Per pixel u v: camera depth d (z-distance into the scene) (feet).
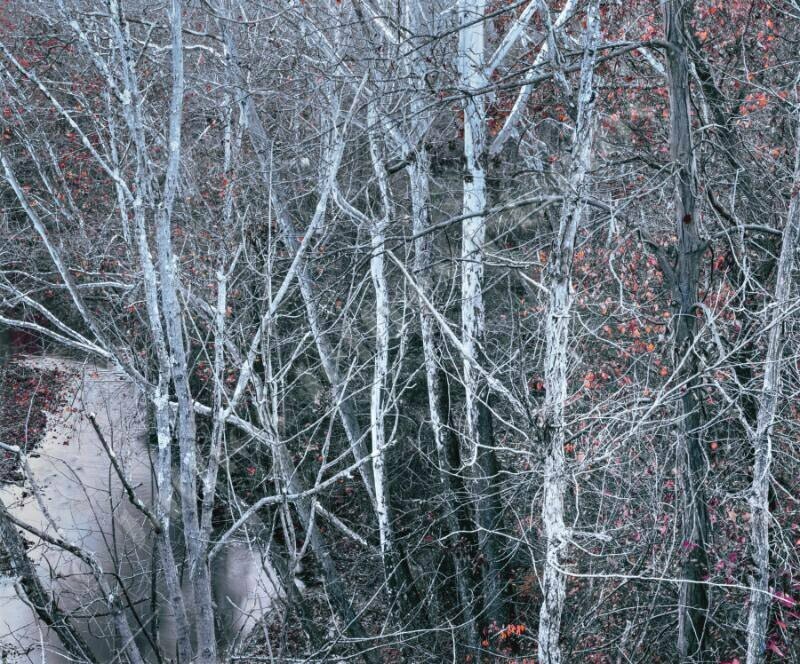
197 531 23.08
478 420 43.93
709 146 43.60
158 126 39.91
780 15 43.01
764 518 28.78
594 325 42.93
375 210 52.90
